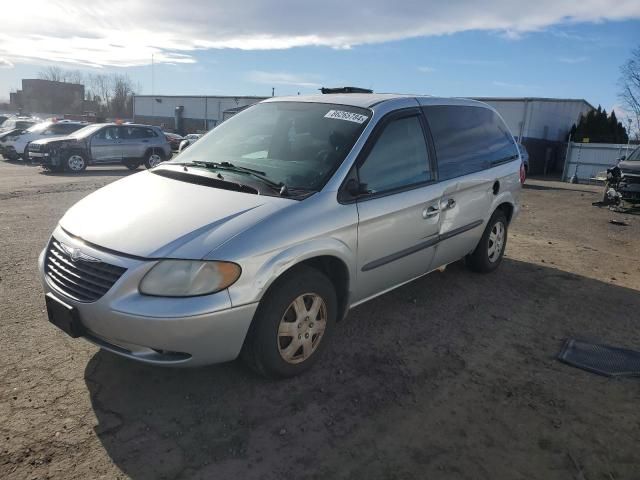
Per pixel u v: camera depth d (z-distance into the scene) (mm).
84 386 3062
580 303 4879
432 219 4129
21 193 10570
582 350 3840
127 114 82500
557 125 34656
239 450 2594
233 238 2779
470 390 3238
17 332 3686
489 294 4969
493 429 2852
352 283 3500
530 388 3293
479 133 4988
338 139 3604
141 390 3055
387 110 3855
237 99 46531
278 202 3084
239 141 4039
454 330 4117
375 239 3570
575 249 7223
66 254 2967
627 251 7352
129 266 2674
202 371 3293
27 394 2951
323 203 3203
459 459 2602
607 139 34719
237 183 3281
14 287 4574
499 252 5598
